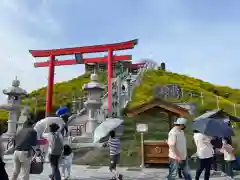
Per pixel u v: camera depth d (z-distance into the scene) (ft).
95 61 95.91
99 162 43.75
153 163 38.42
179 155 24.14
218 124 26.13
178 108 40.93
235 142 48.16
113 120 30.17
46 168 38.17
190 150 45.75
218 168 34.12
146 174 33.53
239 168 36.40
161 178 31.04
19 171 22.38
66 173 32.89
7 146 56.18
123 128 65.77
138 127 39.68
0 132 19.27
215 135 25.13
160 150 38.19
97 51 93.40
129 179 30.42
